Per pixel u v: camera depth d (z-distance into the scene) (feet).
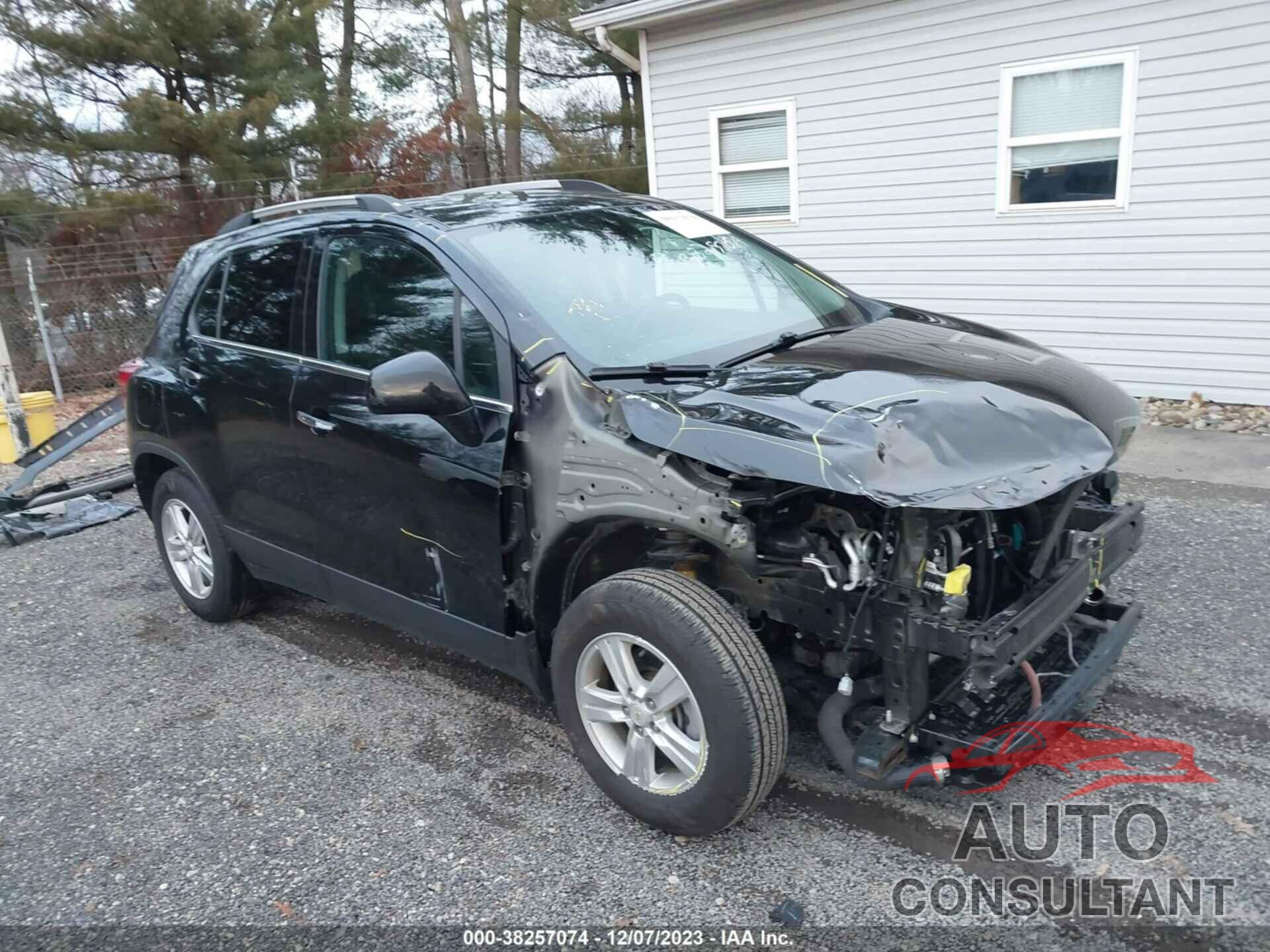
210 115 49.93
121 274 42.78
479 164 70.64
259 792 11.54
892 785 9.27
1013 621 8.66
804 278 13.70
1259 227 25.29
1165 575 15.67
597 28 35.88
